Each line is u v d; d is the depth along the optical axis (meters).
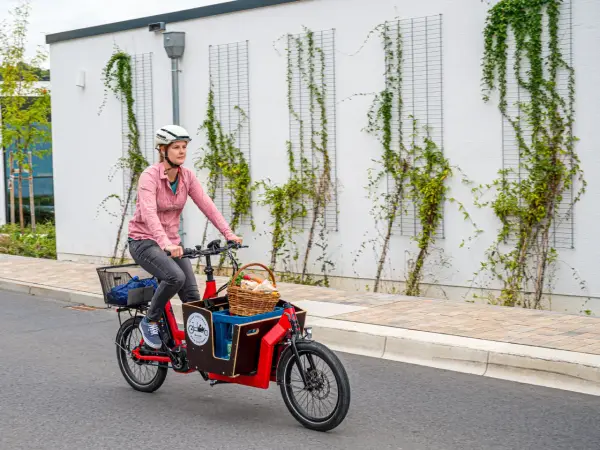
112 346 8.37
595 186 8.95
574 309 9.18
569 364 6.50
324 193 11.30
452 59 9.93
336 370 5.31
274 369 5.72
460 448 5.09
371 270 10.92
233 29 12.21
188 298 6.23
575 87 9.00
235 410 6.07
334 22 11.02
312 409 5.60
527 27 9.23
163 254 6.12
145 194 6.05
